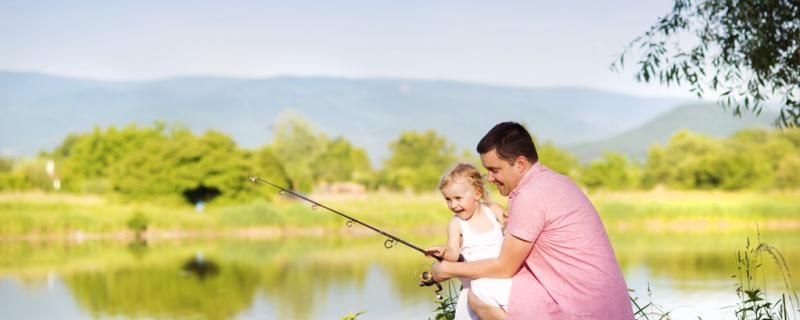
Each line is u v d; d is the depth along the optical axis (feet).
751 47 20.99
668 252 70.18
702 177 146.10
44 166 154.71
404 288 54.13
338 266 66.74
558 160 162.81
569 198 12.89
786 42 21.31
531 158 13.30
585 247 12.76
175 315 47.01
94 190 142.92
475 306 13.44
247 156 125.59
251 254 76.43
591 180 156.04
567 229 12.76
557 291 12.78
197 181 116.06
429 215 102.37
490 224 14.29
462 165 14.48
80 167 164.45
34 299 52.80
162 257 74.49
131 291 55.62
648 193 136.67
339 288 54.90
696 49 22.07
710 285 49.19
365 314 44.32
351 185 187.01
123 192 115.55
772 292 42.78
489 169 13.46
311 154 218.18
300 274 62.28
